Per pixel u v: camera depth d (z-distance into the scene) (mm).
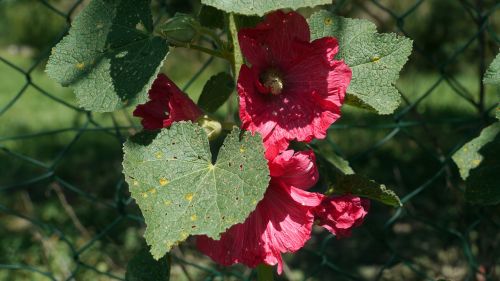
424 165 2207
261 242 558
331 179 707
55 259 1628
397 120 1058
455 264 1388
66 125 3184
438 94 2881
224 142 529
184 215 521
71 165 2562
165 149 540
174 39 594
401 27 1043
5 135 3084
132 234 1755
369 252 1695
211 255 573
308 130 544
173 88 589
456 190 1180
